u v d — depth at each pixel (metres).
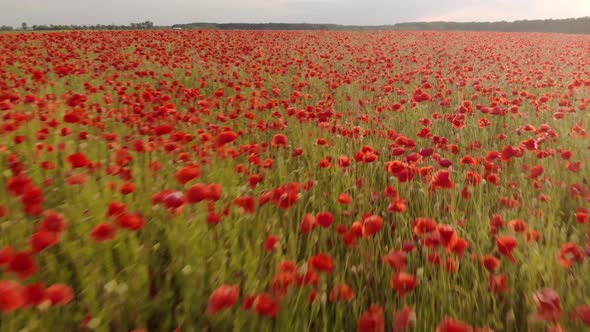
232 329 1.73
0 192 2.95
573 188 3.12
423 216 2.87
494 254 2.41
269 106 5.74
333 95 8.51
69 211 2.57
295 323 1.74
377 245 2.43
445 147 4.26
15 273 1.55
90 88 6.85
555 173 3.77
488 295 1.90
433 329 1.75
